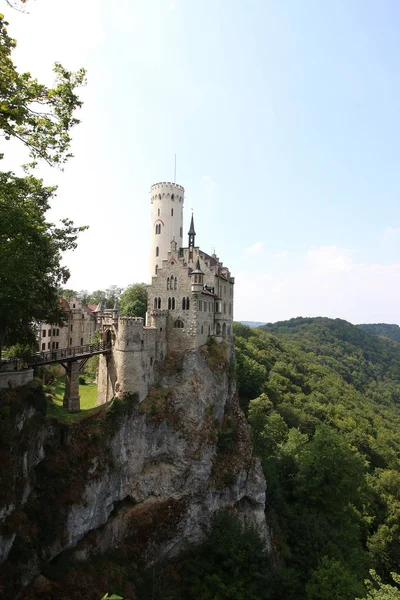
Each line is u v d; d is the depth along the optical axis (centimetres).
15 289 3303
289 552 5900
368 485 8588
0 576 3181
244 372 10250
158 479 5456
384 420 15162
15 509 3481
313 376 16662
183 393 6047
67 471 4238
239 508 6244
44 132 2400
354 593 4544
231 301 8425
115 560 4575
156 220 8419
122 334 5366
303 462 7206
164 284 6494
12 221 2981
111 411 4972
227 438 6366
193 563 5119
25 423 3791
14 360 4378
